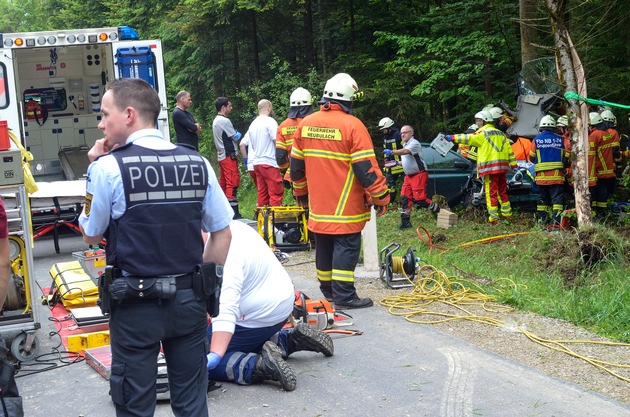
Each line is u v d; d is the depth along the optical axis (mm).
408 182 12023
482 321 6648
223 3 20078
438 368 5473
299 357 5820
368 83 19094
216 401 4965
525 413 4609
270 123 11906
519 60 17750
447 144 11734
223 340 5012
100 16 33438
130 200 3359
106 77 15008
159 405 4996
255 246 5273
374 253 8891
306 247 10484
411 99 18422
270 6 19422
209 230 3689
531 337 6098
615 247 8500
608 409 4637
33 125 15016
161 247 3389
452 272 8531
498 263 9180
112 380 3436
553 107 14078
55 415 4953
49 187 11445
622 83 15766
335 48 21297
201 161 3568
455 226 11758
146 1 26641
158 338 3418
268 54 23188
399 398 4934
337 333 6414
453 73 17219
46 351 6324
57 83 15172
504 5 16875
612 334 6238
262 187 12195
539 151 11430
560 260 8484
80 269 7867
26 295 5941
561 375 5281
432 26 17656
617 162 12281
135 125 3539
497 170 11648
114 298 3357
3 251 3434
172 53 24000
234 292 5035
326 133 7133
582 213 9172
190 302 3459
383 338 6250
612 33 15273
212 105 24719
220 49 22844
